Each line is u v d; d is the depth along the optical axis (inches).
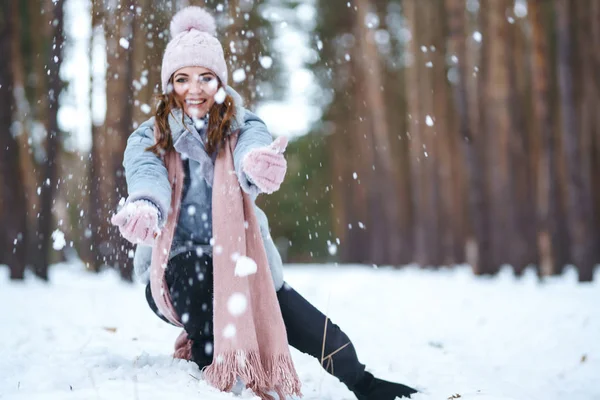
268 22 724.0
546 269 645.9
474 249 624.4
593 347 230.8
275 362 120.7
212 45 125.5
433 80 876.6
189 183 126.3
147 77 370.0
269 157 106.3
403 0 879.1
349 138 1135.0
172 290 126.4
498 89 685.3
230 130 125.0
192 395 112.9
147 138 126.1
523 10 733.9
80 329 240.1
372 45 904.9
